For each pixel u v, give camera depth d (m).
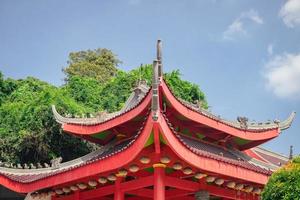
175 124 24.03
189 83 57.47
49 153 41.19
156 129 17.77
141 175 21.95
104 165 20.83
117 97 54.47
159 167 19.89
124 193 22.58
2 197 35.66
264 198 16.92
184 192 22.67
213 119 24.80
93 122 27.19
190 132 25.05
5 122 43.88
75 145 41.53
